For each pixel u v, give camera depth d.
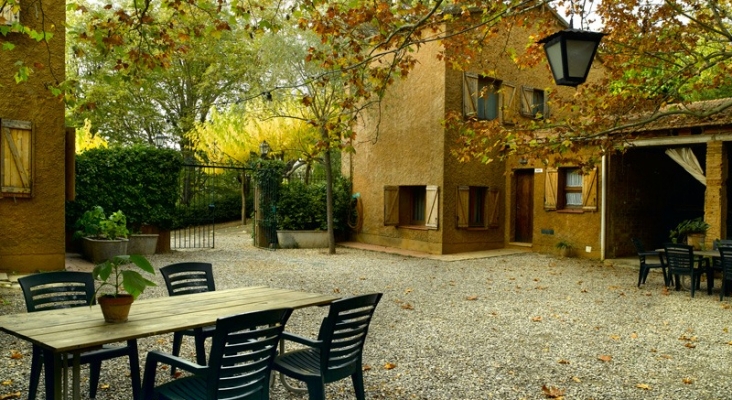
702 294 8.80
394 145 14.73
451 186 13.51
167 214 12.84
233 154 18.44
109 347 3.67
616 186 12.81
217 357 2.75
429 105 13.62
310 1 4.84
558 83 4.50
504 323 6.64
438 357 5.16
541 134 12.28
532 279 10.06
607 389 4.39
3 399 3.73
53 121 9.03
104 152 12.04
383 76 5.62
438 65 13.34
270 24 4.78
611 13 7.16
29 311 3.57
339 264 11.76
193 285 4.66
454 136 13.45
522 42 14.59
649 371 4.86
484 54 13.55
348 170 16.44
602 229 12.54
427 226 13.73
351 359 3.51
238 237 18.44
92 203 11.88
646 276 9.60
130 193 12.29
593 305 7.83
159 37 4.62
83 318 3.24
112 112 20.89
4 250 8.64
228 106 19.12
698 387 4.45
